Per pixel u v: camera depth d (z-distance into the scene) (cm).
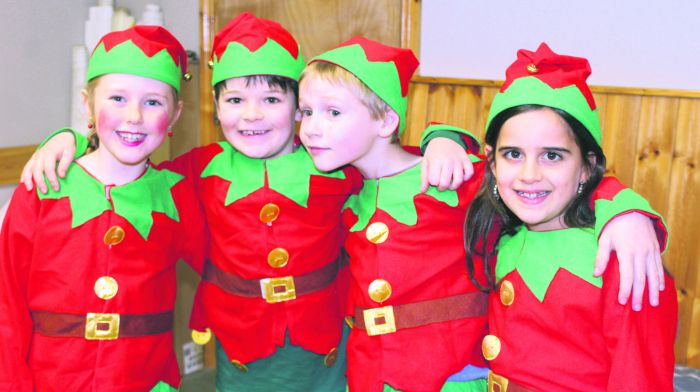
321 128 126
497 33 223
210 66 144
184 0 260
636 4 208
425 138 138
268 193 139
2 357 126
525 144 111
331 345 145
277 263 139
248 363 144
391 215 129
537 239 117
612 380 104
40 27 240
